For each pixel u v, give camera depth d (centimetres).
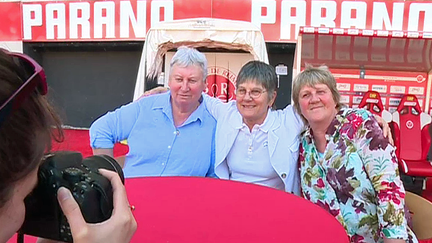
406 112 521
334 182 188
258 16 593
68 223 68
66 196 66
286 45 602
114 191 74
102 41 656
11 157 50
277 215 134
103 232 66
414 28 573
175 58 226
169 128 232
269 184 226
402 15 573
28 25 664
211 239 114
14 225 57
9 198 53
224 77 558
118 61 683
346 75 552
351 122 183
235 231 120
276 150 217
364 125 181
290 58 623
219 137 227
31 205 70
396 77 545
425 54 497
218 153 226
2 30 668
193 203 144
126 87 688
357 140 181
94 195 69
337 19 584
